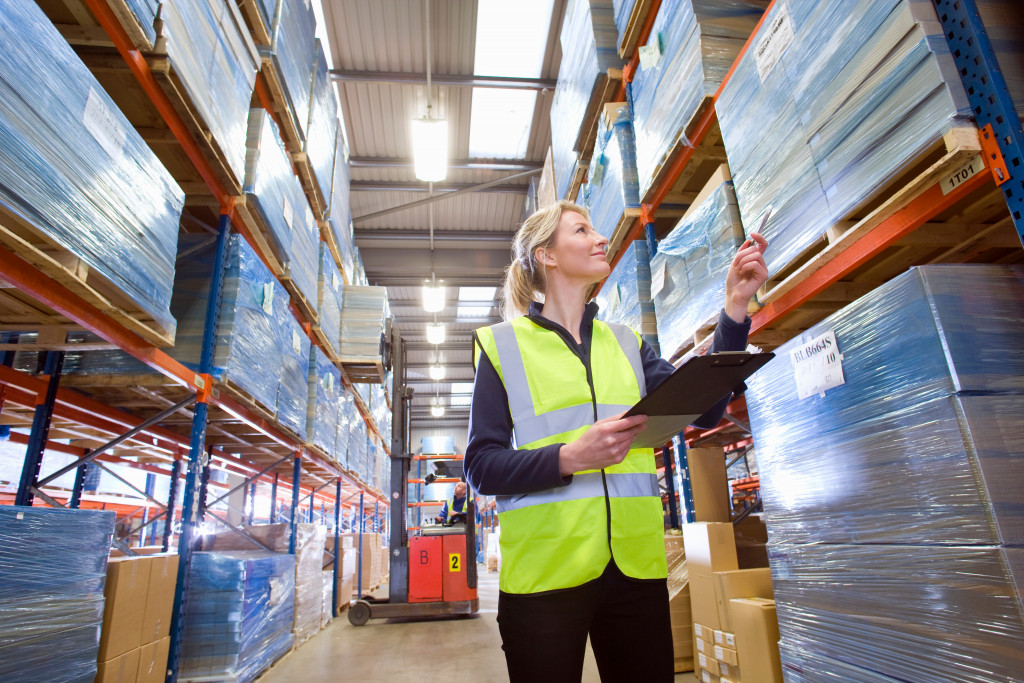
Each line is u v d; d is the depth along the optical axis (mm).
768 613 2592
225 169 3223
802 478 2105
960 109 1453
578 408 1142
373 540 10305
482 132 9602
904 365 1637
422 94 8695
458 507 8812
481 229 12281
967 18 1490
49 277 1988
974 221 1932
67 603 2135
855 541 1817
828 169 1938
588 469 976
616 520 1069
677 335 3264
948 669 1451
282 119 4359
